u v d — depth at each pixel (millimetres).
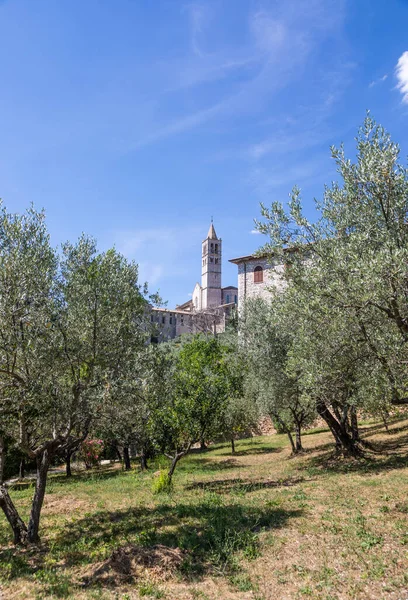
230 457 28250
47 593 7336
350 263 9391
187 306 136500
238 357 26969
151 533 10133
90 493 17594
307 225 11258
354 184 10406
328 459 20625
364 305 9125
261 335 23000
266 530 9766
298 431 25547
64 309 11391
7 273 9617
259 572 7625
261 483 16828
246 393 27859
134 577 7711
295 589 6910
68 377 11711
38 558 9297
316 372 11375
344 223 10664
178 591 7102
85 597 7059
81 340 11078
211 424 18203
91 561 8797
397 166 9711
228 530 9508
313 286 10234
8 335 9688
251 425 36062
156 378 14727
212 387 18531
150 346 14156
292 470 19453
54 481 24297
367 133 10258
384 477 14648
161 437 18000
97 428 13500
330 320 10445
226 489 15977
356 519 9953
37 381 10133
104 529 11312
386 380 10250
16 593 7465
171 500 14375
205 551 8766
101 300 11742
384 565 7395
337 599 6484
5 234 10672
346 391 14547
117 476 23453
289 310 11758
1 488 10742
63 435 11109
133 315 13578
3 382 10000
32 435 12859
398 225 9641
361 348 10586
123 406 12258
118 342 12047
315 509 11305
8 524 12914
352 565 7547
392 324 10148
